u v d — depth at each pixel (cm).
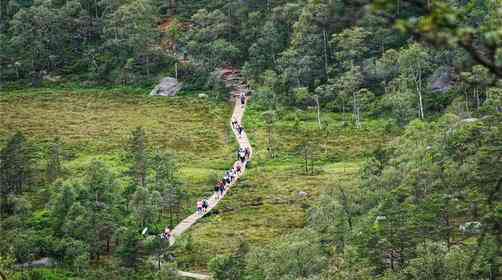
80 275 7525
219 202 9862
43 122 14300
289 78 15638
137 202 9044
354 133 12912
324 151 12100
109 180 9625
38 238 8231
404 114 12962
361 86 14975
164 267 7025
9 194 9644
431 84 13888
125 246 7794
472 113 11069
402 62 13375
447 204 5534
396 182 7725
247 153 12056
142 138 11088
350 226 7112
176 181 9962
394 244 5722
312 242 6694
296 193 9906
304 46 16275
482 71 5662
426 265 4962
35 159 11888
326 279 5394
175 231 8944
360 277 5281
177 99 15912
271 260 6203
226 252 7988
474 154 6050
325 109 14600
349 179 9981
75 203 8662
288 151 12219
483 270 4547
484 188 4353
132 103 15775
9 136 13338
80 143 12900
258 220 9062
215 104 15388
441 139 7825
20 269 7500
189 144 12850
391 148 9238
